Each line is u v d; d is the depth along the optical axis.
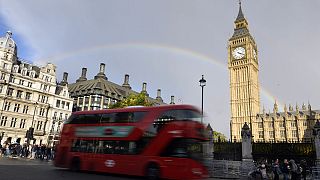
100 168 20.30
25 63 71.06
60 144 23.36
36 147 41.19
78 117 23.17
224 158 35.59
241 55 127.56
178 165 16.91
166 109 18.70
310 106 114.19
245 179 26.56
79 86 100.88
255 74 130.00
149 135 18.64
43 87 71.19
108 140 20.55
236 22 135.62
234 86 126.62
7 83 62.72
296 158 32.44
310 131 108.75
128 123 19.97
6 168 20.05
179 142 17.34
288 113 119.19
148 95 131.50
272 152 34.22
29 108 67.00
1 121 60.78
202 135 17.50
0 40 65.00
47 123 70.75
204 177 16.64
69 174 19.64
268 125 117.44
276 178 24.53
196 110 18.08
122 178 19.09
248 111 120.50
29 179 14.87
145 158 18.33
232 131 121.81
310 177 28.17
